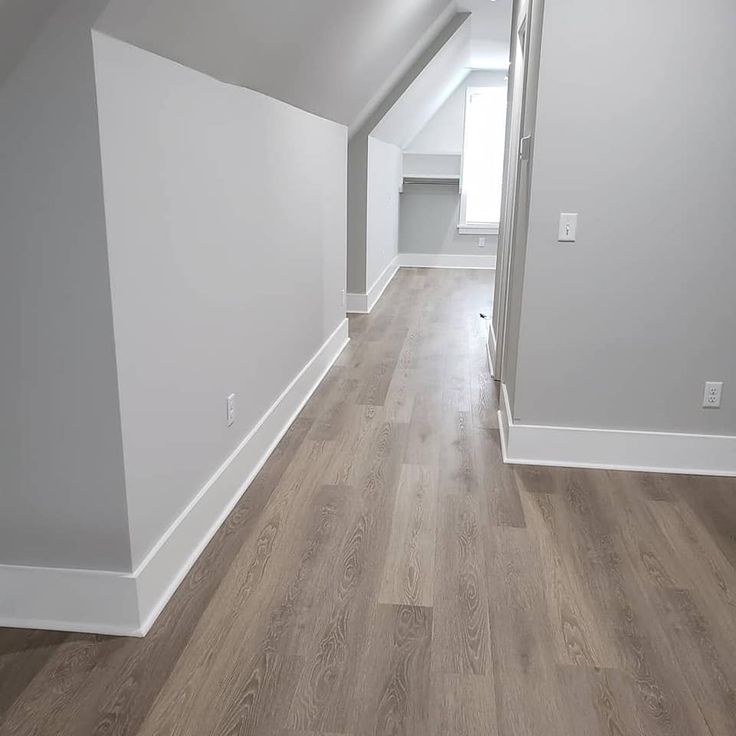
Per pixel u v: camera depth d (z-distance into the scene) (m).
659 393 3.03
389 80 5.38
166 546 2.12
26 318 1.75
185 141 2.12
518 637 1.97
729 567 2.33
